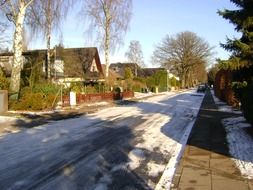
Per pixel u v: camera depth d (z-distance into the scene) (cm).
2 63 3966
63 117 2355
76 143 1403
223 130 1697
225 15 1591
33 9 3127
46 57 4159
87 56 5491
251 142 1352
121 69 9306
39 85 3005
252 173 937
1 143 1409
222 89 3931
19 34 2759
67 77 4747
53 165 1059
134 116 2414
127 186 859
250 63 1564
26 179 920
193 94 6231
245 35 1622
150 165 1060
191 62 9762
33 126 1903
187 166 1030
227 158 1114
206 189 814
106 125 1942
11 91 2730
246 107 1652
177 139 1502
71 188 846
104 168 1028
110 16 4734
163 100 4366
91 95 3784
